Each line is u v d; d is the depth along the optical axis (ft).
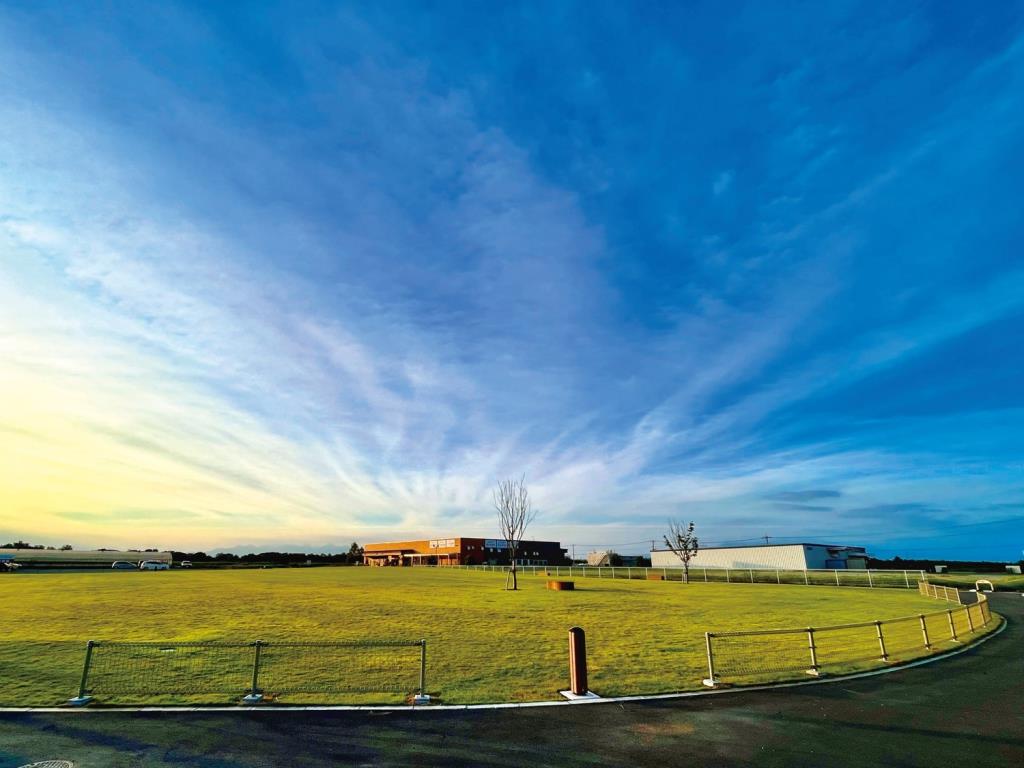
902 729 24.47
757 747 22.24
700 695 30.12
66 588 112.27
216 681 32.71
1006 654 42.80
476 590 114.42
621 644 46.19
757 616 67.41
